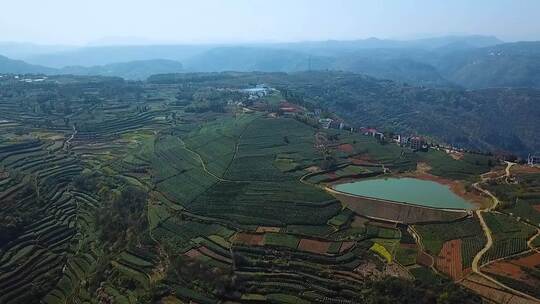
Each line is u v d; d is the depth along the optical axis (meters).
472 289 111.56
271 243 139.62
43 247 154.50
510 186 172.38
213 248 139.75
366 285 117.44
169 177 196.00
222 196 172.62
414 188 179.50
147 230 155.00
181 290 122.94
